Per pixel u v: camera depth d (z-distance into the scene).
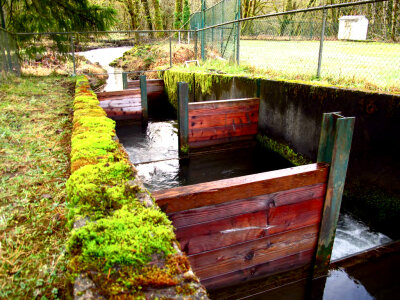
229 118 6.85
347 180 4.71
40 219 1.98
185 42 19.50
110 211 1.41
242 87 7.54
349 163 4.65
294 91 5.75
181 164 6.45
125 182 1.71
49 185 2.46
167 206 2.09
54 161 2.96
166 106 12.70
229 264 2.49
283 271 2.82
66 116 4.74
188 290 0.96
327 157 2.69
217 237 2.36
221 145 6.96
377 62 7.83
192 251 2.30
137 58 19.39
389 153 3.95
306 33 7.21
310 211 2.72
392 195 3.96
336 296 2.89
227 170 6.14
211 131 6.77
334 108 4.83
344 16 6.99
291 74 6.83
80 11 12.74
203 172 6.06
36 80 9.45
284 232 2.66
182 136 6.50
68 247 1.16
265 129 6.84
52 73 11.56
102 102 9.18
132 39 25.94
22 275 1.49
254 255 2.58
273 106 6.46
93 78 15.86
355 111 4.44
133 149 7.51
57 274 1.50
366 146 4.31
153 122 10.50
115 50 27.72
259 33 9.34
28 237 1.79
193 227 2.23
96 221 1.32
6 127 4.00
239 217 2.39
